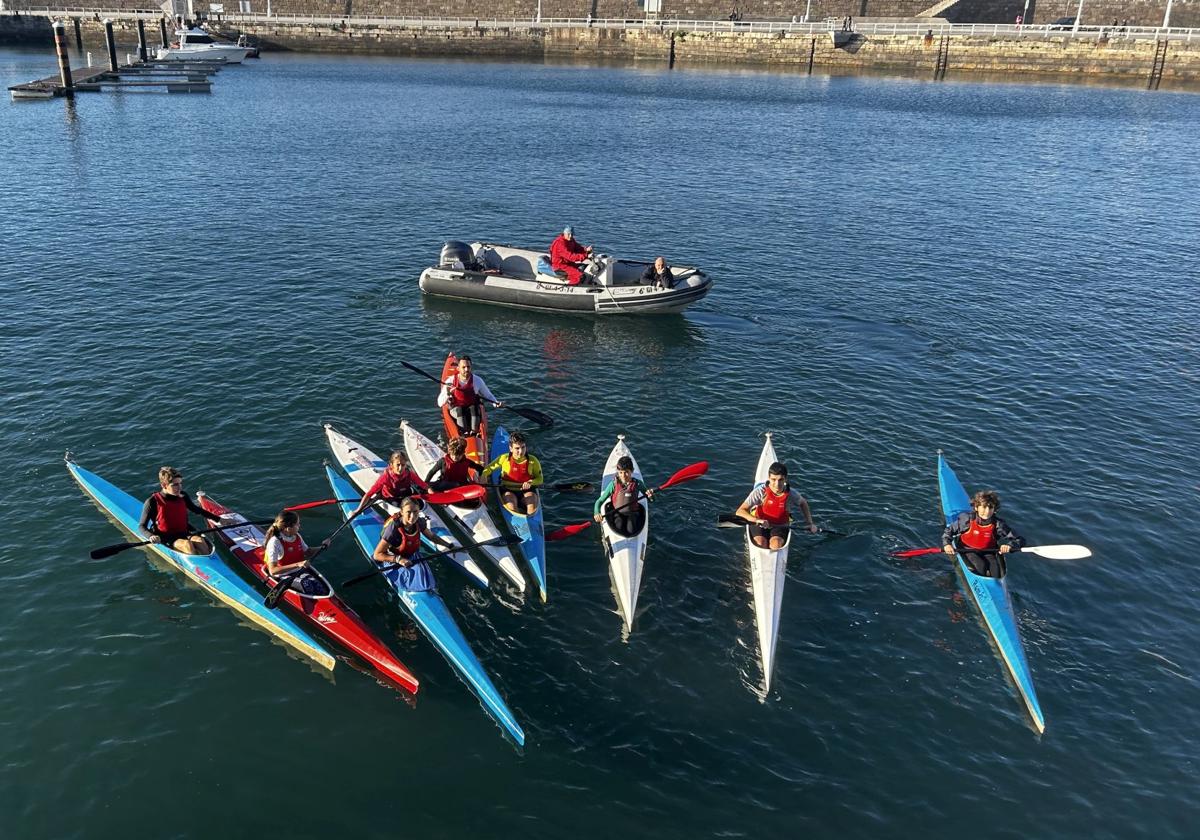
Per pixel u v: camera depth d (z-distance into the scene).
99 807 8.98
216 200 33.22
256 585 12.03
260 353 19.48
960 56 86.19
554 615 11.81
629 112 61.62
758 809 9.19
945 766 9.75
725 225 32.09
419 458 15.22
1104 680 10.95
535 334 21.53
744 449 16.25
